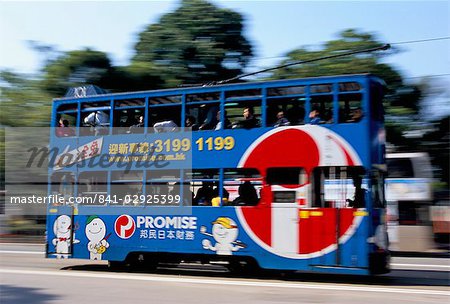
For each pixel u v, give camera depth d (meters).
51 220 13.17
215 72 24.31
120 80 23.62
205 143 11.77
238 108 11.70
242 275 12.26
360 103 10.62
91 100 13.07
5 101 23.78
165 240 11.98
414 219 16.70
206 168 11.70
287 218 10.91
